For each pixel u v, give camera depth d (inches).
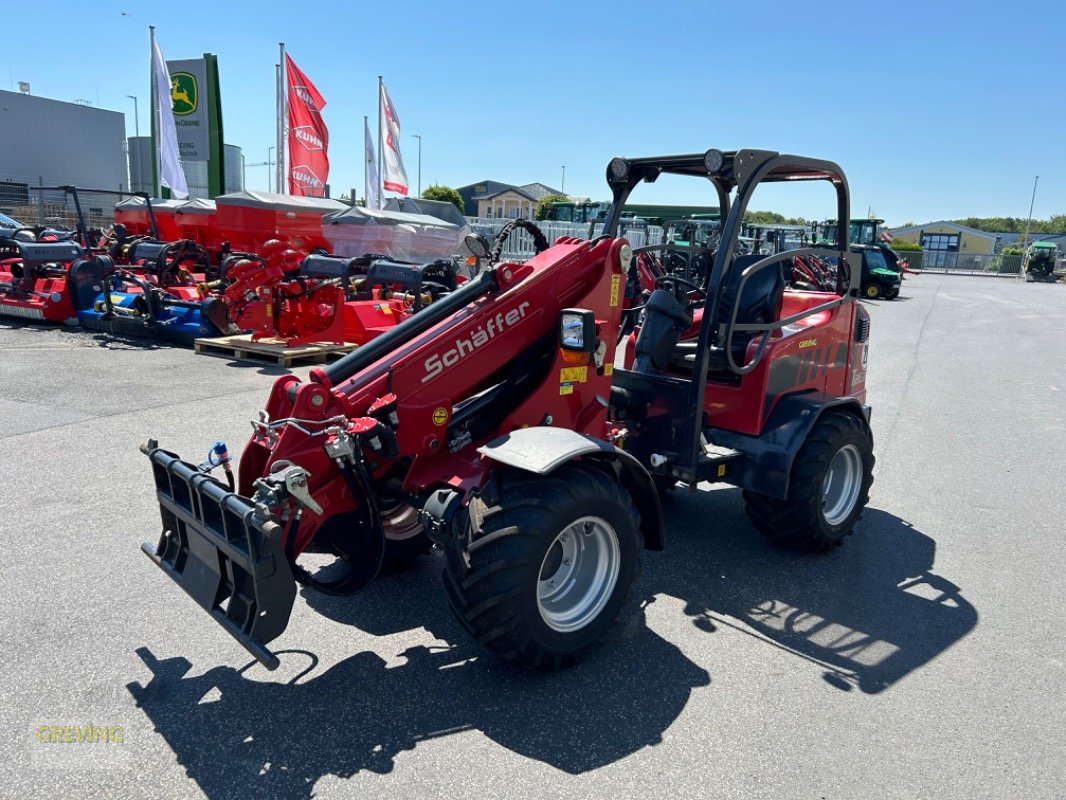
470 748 106.3
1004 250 2317.9
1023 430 303.9
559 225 827.4
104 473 207.8
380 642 133.2
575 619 125.6
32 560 157.6
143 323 423.2
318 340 386.0
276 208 561.6
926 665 132.0
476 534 114.0
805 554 178.7
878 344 549.3
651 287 299.1
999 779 103.5
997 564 176.4
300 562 164.6
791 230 589.0
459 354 131.6
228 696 116.4
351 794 97.0
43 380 316.2
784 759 106.0
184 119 796.0
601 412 153.9
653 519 138.3
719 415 169.3
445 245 721.0
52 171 1190.9
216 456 120.2
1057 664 133.7
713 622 145.1
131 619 136.9
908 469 249.9
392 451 121.6
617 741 108.7
